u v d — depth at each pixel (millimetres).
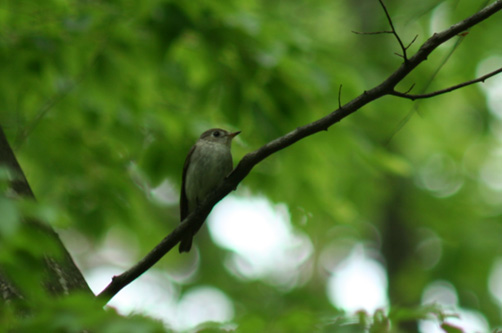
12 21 9828
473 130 17688
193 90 11047
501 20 13609
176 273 20328
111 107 10430
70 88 10070
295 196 11508
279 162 11180
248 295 18344
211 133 11148
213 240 19750
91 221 11273
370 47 15023
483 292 15062
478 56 14031
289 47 9992
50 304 3818
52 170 11133
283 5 14602
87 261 22984
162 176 11117
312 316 4926
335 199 11680
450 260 15555
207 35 9852
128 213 11508
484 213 17859
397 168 11039
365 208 15477
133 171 12195
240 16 9938
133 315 3922
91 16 9422
